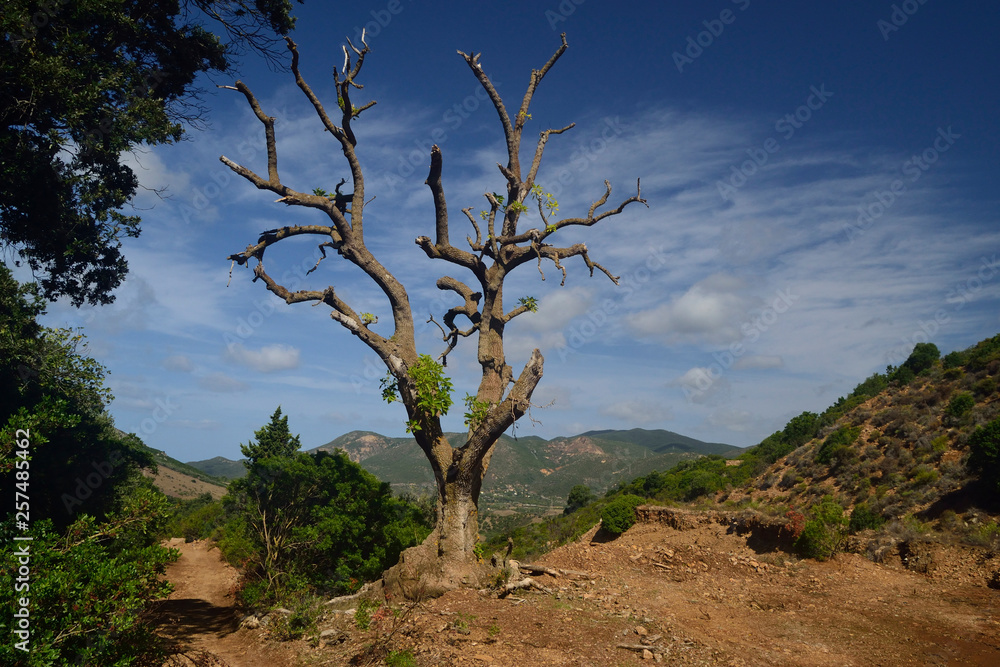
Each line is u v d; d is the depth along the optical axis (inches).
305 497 908.6
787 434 1601.9
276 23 744.3
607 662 366.6
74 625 285.9
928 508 753.0
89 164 689.0
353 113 624.7
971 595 525.3
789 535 713.0
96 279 778.2
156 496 397.7
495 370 641.0
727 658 372.8
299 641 505.7
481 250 644.7
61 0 578.2
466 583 546.9
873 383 1641.2
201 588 1132.5
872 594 548.1
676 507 909.2
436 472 599.2
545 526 1514.5
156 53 722.2
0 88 552.4
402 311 625.0
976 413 974.4
